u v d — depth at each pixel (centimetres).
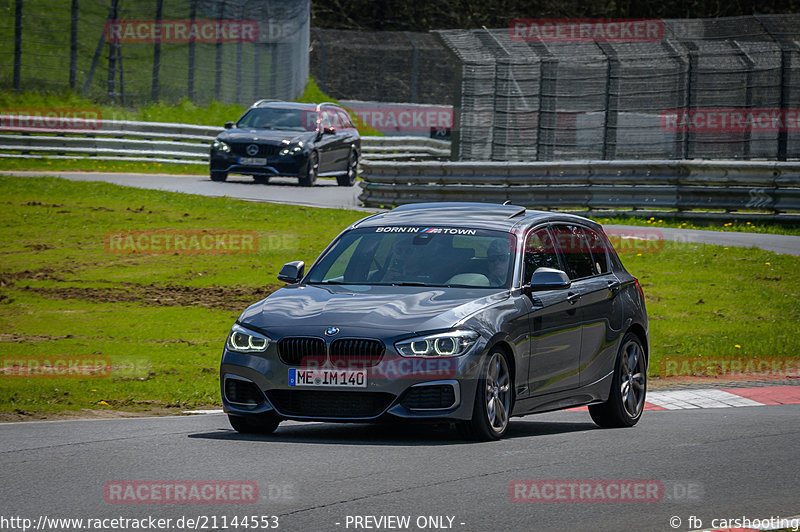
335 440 3139
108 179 10881
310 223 8925
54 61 13712
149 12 14412
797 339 5697
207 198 9850
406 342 2952
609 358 3616
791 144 11775
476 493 2427
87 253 7706
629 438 3262
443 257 3362
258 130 11519
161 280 6962
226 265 7425
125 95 13900
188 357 5119
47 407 4025
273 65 15300
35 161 11725
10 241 7994
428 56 18000
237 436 3209
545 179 9431
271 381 3023
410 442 3098
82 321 5850
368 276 3366
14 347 5194
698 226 9144
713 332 5875
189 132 12912
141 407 4097
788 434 3369
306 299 3200
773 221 9056
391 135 16875
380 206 9875
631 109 12644
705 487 2555
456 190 9575
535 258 3409
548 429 3641
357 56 18188
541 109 12281
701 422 3694
